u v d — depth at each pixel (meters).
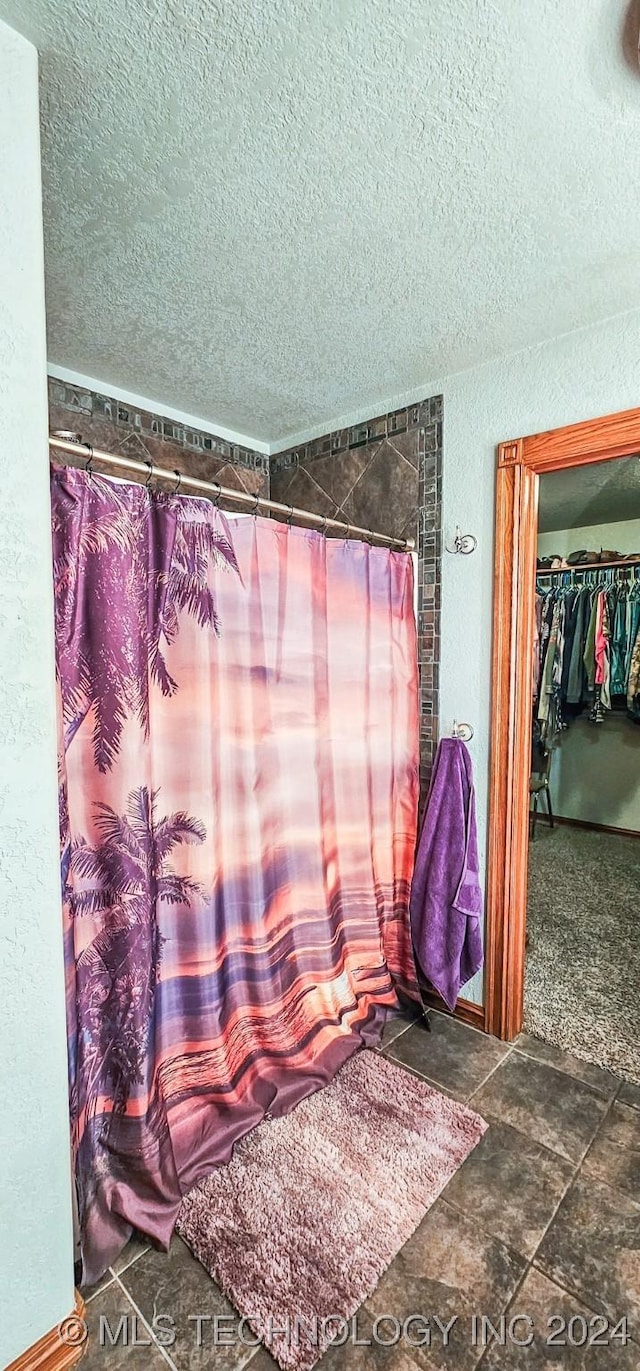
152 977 1.30
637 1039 1.90
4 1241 0.92
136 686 1.20
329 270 1.36
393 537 2.10
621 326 1.56
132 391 1.99
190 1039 1.45
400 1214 1.27
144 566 1.25
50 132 0.97
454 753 1.93
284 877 1.70
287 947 1.71
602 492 2.84
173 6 0.77
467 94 0.91
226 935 1.53
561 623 3.81
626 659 3.56
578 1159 1.41
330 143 1.00
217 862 1.48
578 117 0.95
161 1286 1.13
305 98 0.92
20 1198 0.94
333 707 1.86
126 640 1.18
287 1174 1.36
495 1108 1.58
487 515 1.85
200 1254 1.18
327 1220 1.25
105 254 1.28
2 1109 0.90
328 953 1.82
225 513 1.48
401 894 2.10
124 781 1.19
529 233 1.24
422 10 0.79
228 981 1.54
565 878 3.33
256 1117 1.50
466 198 1.14
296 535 1.67
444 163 1.05
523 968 1.92
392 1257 1.18
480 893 1.91
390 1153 1.42
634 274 1.38
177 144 1.00
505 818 1.87
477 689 1.92
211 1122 1.45
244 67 0.86
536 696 3.92
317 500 2.34
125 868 1.20
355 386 1.97
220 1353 1.02
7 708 0.87
